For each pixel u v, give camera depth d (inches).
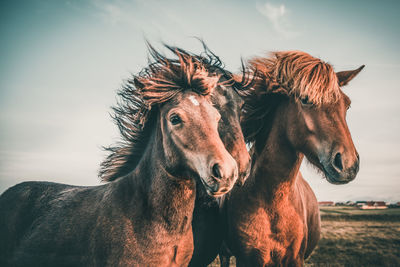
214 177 68.5
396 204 2810.0
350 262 324.2
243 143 103.3
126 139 105.1
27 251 94.8
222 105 108.0
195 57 109.0
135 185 88.5
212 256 121.7
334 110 99.8
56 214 96.3
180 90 86.4
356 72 118.8
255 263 115.5
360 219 1197.1
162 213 81.4
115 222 83.1
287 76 110.8
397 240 530.9
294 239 112.3
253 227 113.6
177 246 83.4
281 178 109.8
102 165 110.6
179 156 78.6
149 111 91.8
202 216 115.9
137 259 79.4
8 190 115.8
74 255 87.3
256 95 125.5
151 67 99.7
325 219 1206.3
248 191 115.6
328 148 96.4
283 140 112.0
